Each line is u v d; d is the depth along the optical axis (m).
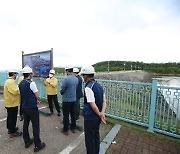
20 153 3.16
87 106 2.62
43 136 3.98
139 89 4.76
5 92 3.67
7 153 3.15
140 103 4.77
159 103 4.41
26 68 3.30
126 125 4.84
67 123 4.09
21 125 4.64
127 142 3.79
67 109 4.05
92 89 2.53
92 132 2.63
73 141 3.76
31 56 7.32
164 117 4.33
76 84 4.16
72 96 4.03
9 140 3.70
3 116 5.41
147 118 4.62
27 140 3.38
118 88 5.26
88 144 2.63
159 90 4.36
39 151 3.26
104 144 3.59
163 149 3.55
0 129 4.32
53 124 4.80
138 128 4.66
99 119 2.66
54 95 5.53
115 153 3.28
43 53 6.61
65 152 3.27
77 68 4.95
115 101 5.38
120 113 5.25
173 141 3.95
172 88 4.11
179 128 4.17
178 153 3.41
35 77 7.15
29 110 3.12
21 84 3.17
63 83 3.94
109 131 4.38
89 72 2.60
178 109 4.10
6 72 11.41
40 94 8.02
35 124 3.20
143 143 3.79
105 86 5.61
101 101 2.64
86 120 2.62
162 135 4.26
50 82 5.46
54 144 3.59
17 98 3.77
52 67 6.32
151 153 3.36
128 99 5.05
